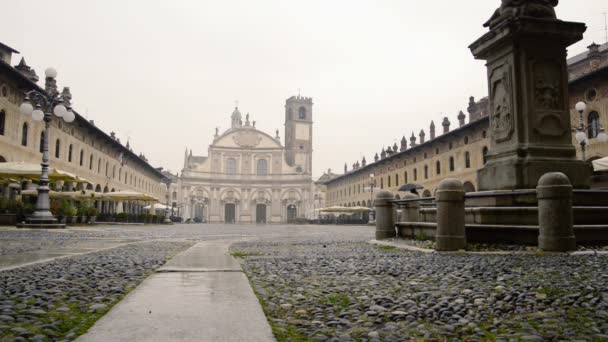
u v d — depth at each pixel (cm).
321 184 10656
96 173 4934
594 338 316
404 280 552
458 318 368
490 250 864
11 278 546
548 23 984
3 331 312
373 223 5819
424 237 1110
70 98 3978
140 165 7300
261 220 9788
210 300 407
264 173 9856
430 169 5294
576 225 874
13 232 1791
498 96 1049
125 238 1566
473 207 1012
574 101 3122
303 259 823
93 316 363
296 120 10850
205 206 9644
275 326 337
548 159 965
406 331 333
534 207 903
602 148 2888
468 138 4428
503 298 439
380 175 6981
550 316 374
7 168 2306
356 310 392
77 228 2466
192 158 10812
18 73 2848
